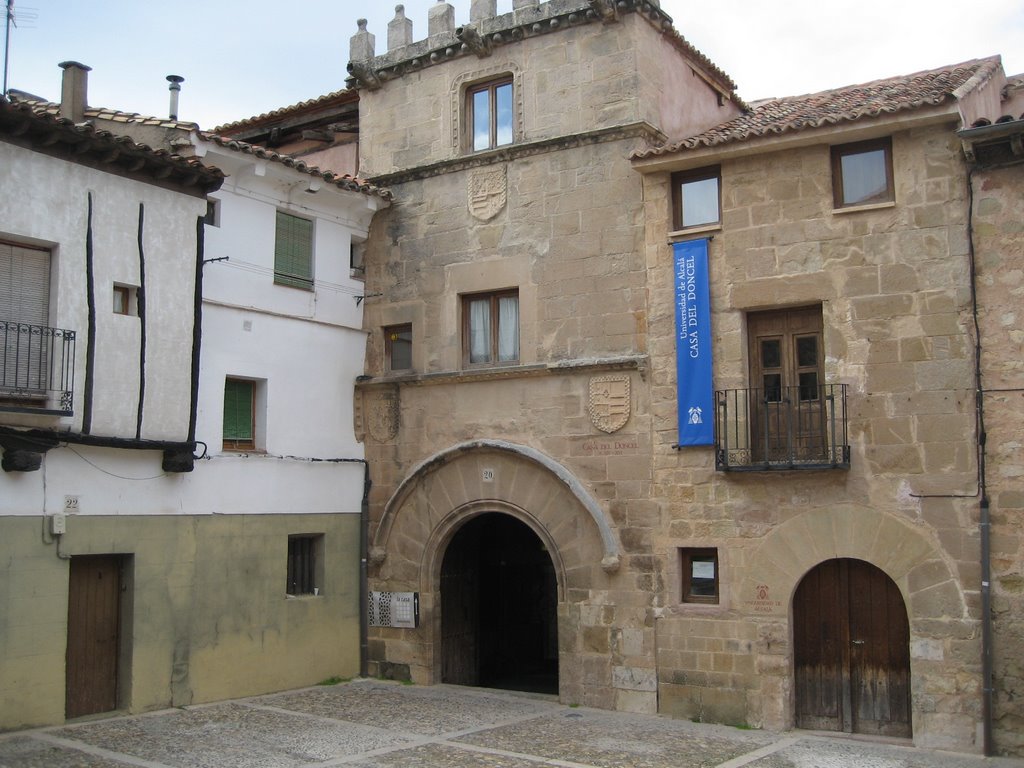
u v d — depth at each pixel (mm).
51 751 12211
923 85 16281
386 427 18109
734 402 14898
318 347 17672
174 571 15055
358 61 18812
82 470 13938
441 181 18062
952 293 13750
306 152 21578
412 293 18141
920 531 13648
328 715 14789
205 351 15734
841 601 14406
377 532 17922
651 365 15664
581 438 16141
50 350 13344
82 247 13805
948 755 13008
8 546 13094
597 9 16469
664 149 15453
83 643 14109
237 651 15836
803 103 18047
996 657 13055
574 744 13289
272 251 16984
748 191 15211
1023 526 13070
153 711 14602
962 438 13516
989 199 13656
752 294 15000
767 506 14625
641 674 15305
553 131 17000
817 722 14391
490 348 17453
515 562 20359
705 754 12836
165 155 14539
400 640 17625
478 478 17000
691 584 15281
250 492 16250
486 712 15266
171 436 14805
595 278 16312
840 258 14477
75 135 13500
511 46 17547
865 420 14102
